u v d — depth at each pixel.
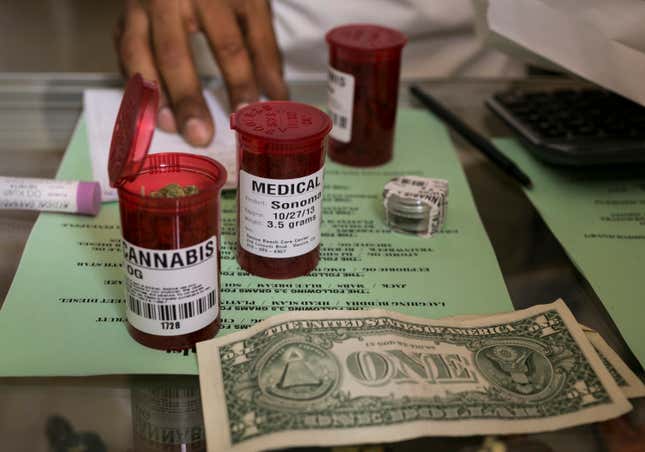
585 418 0.43
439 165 0.74
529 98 0.81
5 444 0.40
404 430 0.41
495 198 0.68
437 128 0.82
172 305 0.47
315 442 0.40
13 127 0.75
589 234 0.62
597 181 0.71
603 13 0.62
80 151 0.71
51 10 1.27
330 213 0.66
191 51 0.77
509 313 0.52
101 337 0.49
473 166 0.74
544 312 0.52
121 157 0.44
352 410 0.42
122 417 0.42
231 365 0.46
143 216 0.44
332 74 0.72
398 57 0.70
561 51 0.66
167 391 0.45
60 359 0.47
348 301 0.54
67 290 0.53
